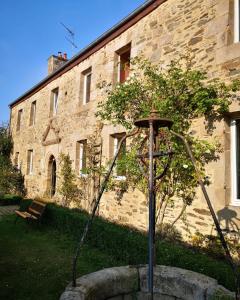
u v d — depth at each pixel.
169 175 5.20
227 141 4.71
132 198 6.52
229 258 2.33
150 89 5.55
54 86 11.39
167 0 6.18
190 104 5.05
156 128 2.75
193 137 5.00
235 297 2.36
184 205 5.18
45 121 11.85
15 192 13.58
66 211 7.08
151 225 2.50
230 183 4.67
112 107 6.16
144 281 2.96
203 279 2.77
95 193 7.92
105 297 2.78
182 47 5.67
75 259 2.68
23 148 13.99
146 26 6.71
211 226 4.69
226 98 4.68
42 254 5.27
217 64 4.92
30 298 3.60
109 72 7.95
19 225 7.70
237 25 4.89
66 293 2.47
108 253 5.21
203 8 5.32
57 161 10.37
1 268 4.58
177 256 3.77
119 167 6.04
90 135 8.48
